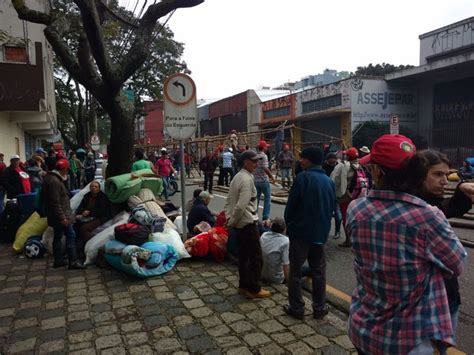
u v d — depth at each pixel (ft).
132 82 101.86
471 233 25.99
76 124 114.83
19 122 53.78
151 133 189.47
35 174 34.47
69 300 15.44
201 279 17.51
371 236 6.18
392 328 5.96
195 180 72.18
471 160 49.42
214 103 163.22
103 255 19.51
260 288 15.40
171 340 12.19
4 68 39.68
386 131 94.68
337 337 12.26
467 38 87.30
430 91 94.17
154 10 22.20
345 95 96.12
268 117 128.47
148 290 16.29
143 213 19.79
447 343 5.79
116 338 12.40
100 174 39.47
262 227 20.18
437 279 5.97
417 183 6.18
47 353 11.62
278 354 11.33
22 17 21.62
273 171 73.72
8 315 14.20
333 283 17.58
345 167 23.36
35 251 21.25
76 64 22.25
